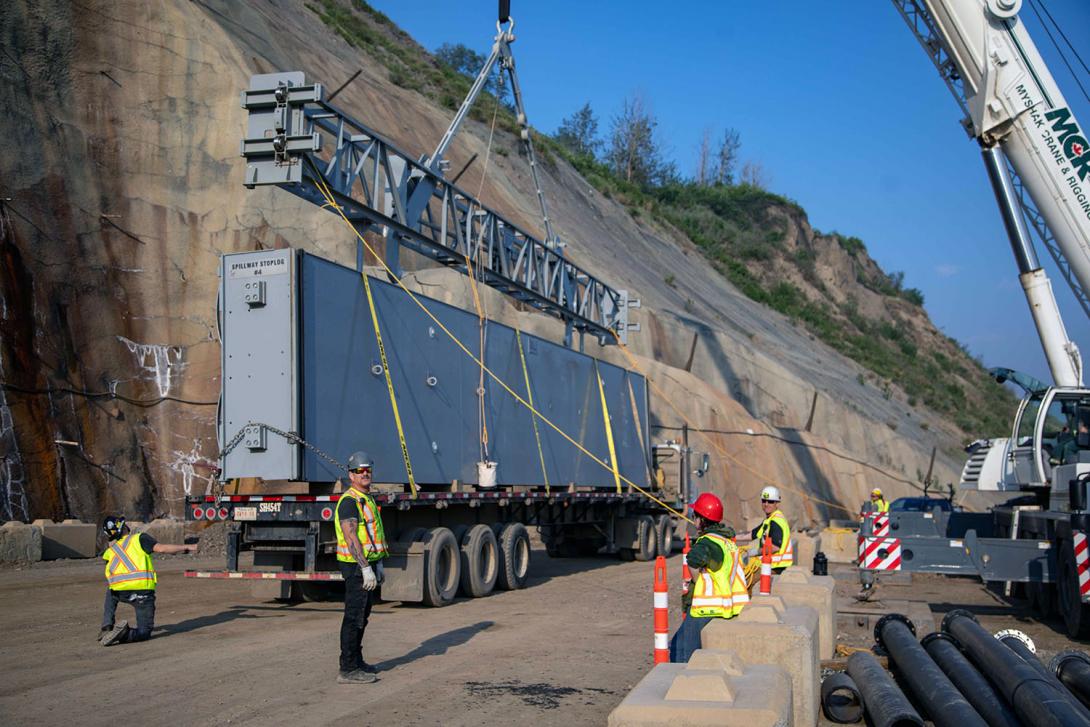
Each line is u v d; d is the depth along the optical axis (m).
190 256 26.91
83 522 22.47
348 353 13.16
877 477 43.38
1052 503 14.18
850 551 24.22
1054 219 15.67
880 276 89.12
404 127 42.25
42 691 8.17
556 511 19.81
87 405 23.64
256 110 14.80
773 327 59.22
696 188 83.50
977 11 15.63
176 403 25.17
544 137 66.56
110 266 25.48
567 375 20.55
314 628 11.76
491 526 16.73
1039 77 15.48
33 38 26.41
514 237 22.38
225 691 8.17
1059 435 16.16
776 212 80.69
